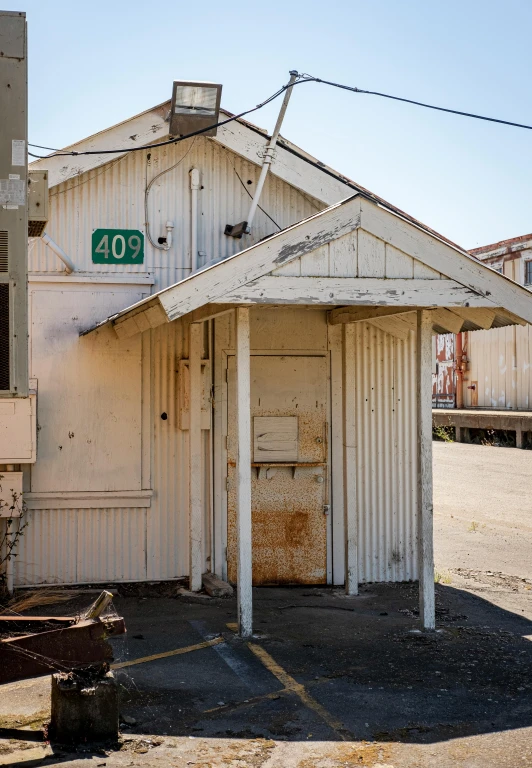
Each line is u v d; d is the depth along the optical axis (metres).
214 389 8.39
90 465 8.16
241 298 6.18
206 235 8.53
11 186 5.00
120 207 8.32
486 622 7.21
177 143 8.45
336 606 7.74
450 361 29.25
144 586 8.17
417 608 7.70
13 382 4.97
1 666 4.40
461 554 10.29
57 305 8.15
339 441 8.62
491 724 4.85
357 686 5.50
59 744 4.52
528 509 13.66
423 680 5.62
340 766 4.29
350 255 6.36
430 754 4.44
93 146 8.10
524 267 25.36
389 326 8.68
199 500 8.12
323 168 8.59
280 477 8.52
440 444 25.08
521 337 25.45
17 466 7.99
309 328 8.57
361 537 8.73
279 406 8.51
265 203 8.67
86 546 8.17
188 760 4.33
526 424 22.86
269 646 6.41
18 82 5.03
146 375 8.30
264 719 4.91
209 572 8.37
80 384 8.16
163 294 6.03
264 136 8.46
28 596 7.74
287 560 8.52
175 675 5.71
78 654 4.59
